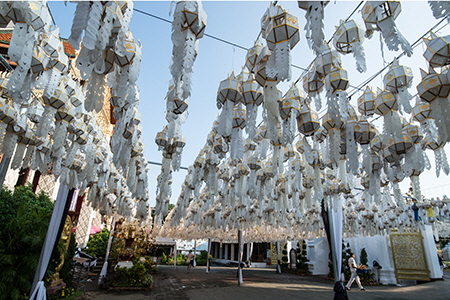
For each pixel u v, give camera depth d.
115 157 2.43
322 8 1.67
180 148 3.84
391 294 9.55
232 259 28.86
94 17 1.42
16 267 4.98
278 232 15.07
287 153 4.50
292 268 19.62
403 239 13.37
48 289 5.81
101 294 8.45
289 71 1.83
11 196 6.70
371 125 3.04
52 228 4.94
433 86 2.26
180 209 7.67
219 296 8.64
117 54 1.69
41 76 2.22
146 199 7.94
